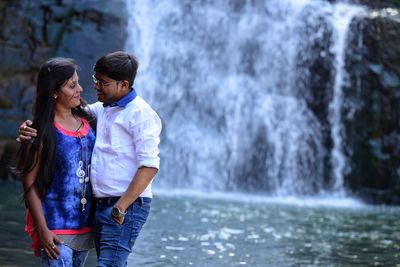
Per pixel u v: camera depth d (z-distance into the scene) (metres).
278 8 20.89
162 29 19.73
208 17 20.42
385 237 10.28
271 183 19.42
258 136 19.67
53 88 4.29
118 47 17.69
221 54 20.31
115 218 4.20
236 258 7.57
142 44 19.17
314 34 20.47
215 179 18.95
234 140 19.52
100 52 17.39
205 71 20.02
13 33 17.00
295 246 8.81
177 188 18.39
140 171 4.25
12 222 9.03
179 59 19.80
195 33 20.20
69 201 4.34
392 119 18.70
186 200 14.73
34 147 4.21
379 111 18.86
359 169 18.81
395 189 18.08
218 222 10.95
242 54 20.50
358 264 7.59
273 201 16.56
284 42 20.62
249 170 19.41
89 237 4.49
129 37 18.81
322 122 19.89
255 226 10.79
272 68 20.55
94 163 4.37
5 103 16.38
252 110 19.83
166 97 19.45
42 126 4.25
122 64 4.33
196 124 19.44
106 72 4.32
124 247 4.27
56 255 4.24
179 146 18.91
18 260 6.54
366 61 19.47
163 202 13.81
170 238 8.79
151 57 19.41
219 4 20.72
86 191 4.40
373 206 17.36
